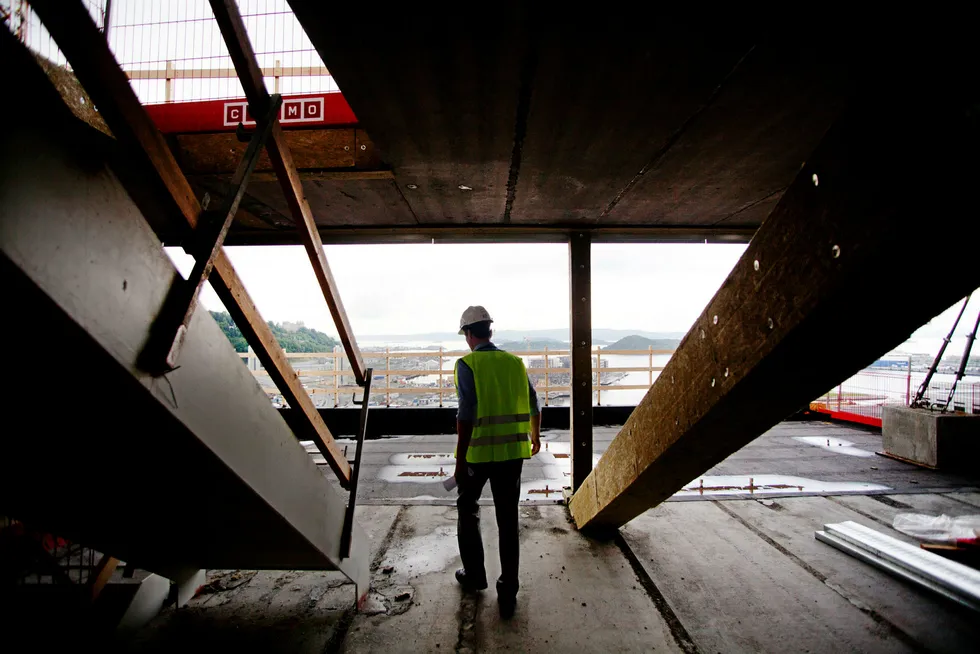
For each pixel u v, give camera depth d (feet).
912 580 9.09
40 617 7.03
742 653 7.22
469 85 6.70
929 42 3.00
